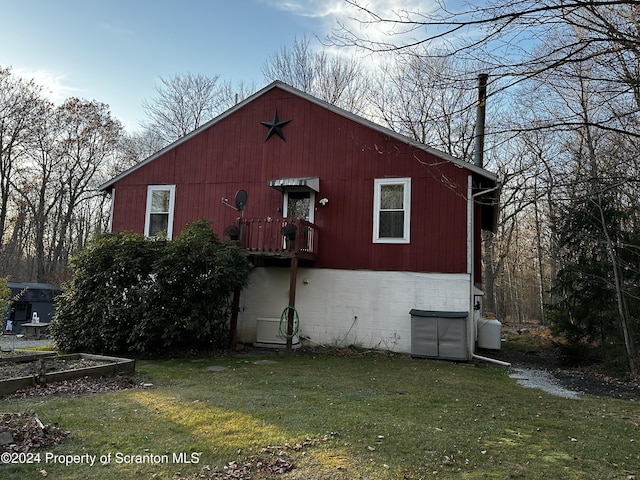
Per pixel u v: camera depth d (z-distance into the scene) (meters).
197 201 13.35
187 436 4.25
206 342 10.77
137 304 9.99
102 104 30.33
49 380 6.29
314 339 11.72
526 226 26.58
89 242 10.90
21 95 26.78
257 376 7.72
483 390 7.01
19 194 28.42
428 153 11.38
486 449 4.14
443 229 10.99
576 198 5.80
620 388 7.93
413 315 10.67
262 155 12.88
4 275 28.97
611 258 9.72
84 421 4.58
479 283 12.64
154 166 13.94
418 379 7.77
